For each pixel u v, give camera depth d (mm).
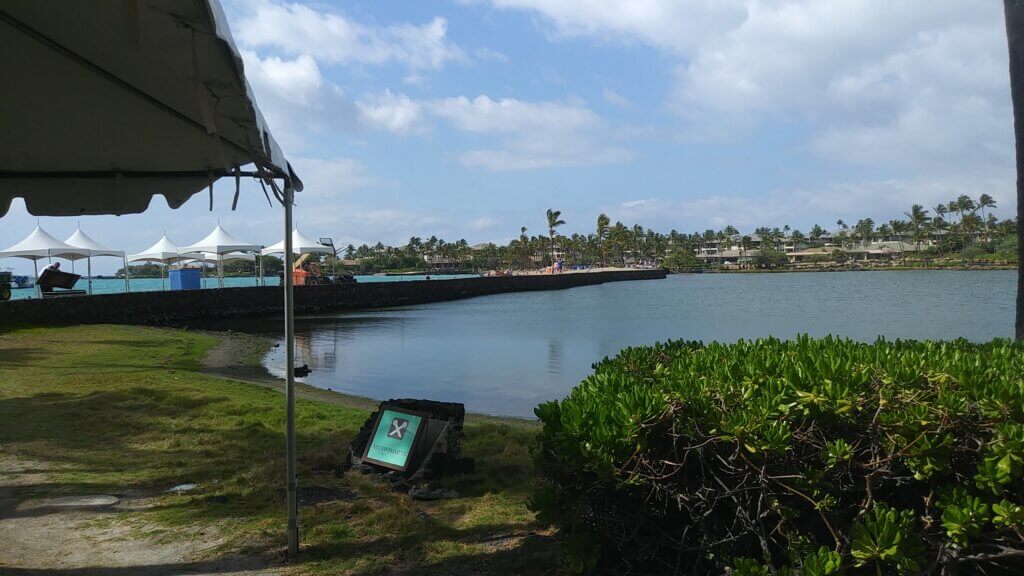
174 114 3461
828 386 3115
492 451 7270
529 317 41281
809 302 52969
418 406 6566
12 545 4520
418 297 60188
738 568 3051
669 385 3674
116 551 4410
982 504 2729
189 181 4578
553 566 4094
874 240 173625
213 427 8266
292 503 4320
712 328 33156
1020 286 5523
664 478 3387
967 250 138250
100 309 30094
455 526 4914
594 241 174500
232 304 40781
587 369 19531
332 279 54250
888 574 2953
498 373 18703
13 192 4523
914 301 51250
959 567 2930
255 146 2916
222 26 2268
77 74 3150
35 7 2502
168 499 5516
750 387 3453
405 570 4102
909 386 3227
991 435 2869
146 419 8633
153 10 2176
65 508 5281
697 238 199375
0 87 3297
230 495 5621
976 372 3271
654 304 53906
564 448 3471
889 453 2957
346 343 26953
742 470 3229
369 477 5953
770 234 188750
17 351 17547
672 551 3666
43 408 9289
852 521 3182
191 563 4211
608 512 3631
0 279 29391
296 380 17188
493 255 163000
